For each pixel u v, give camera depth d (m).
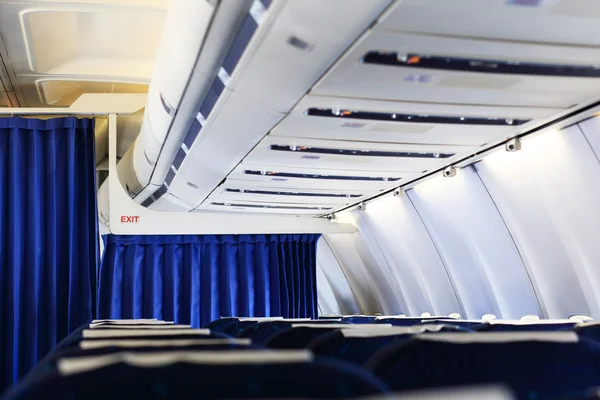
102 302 8.71
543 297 6.99
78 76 8.31
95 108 7.81
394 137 5.39
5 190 7.57
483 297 8.00
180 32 3.99
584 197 5.84
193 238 9.12
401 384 1.68
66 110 7.75
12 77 8.28
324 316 9.67
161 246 9.09
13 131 7.64
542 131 5.56
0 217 7.49
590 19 3.24
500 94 4.41
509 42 3.49
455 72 3.90
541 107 4.82
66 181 7.75
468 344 1.72
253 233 8.73
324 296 12.14
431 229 8.25
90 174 7.85
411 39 3.38
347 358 2.18
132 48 7.81
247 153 5.72
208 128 5.20
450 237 8.02
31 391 1.20
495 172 6.67
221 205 8.23
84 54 7.97
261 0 3.11
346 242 10.44
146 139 6.70
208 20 3.56
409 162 6.50
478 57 3.69
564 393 1.75
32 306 7.46
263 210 8.84
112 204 7.73
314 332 2.65
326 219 9.47
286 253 9.73
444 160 6.54
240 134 5.14
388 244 9.41
